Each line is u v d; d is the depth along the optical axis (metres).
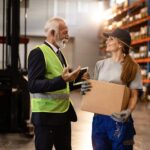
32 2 19.62
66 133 2.83
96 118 2.83
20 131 6.23
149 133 6.50
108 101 2.67
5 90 6.20
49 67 2.67
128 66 2.74
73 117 2.87
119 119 2.67
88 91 2.73
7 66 6.30
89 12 20.42
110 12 18.36
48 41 2.75
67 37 2.75
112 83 2.69
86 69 2.84
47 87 2.56
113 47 2.82
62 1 20.11
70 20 20.27
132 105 2.71
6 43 6.41
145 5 14.38
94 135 2.81
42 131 2.70
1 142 5.47
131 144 2.78
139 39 14.00
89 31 20.48
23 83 6.27
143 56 13.61
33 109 2.74
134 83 2.75
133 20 14.88
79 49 20.41
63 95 2.76
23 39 6.48
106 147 2.78
